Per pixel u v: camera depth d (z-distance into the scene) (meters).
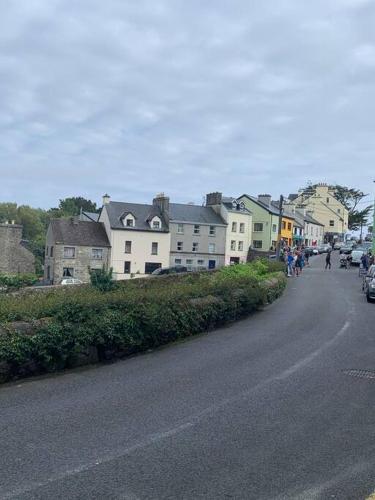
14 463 5.04
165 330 11.59
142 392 7.75
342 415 6.85
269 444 5.73
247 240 76.88
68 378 8.52
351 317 17.64
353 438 5.98
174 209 71.62
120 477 4.79
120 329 10.13
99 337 9.57
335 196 115.88
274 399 7.53
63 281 54.31
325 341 12.70
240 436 5.96
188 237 70.75
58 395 7.46
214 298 14.57
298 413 6.89
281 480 4.81
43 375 8.67
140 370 9.25
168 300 12.17
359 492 4.61
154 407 7.01
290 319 16.69
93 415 6.59
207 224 71.88
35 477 4.75
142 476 4.83
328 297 24.77
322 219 110.69
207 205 76.50
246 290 16.95
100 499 4.35
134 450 5.46
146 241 66.56
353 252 54.97
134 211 68.38
